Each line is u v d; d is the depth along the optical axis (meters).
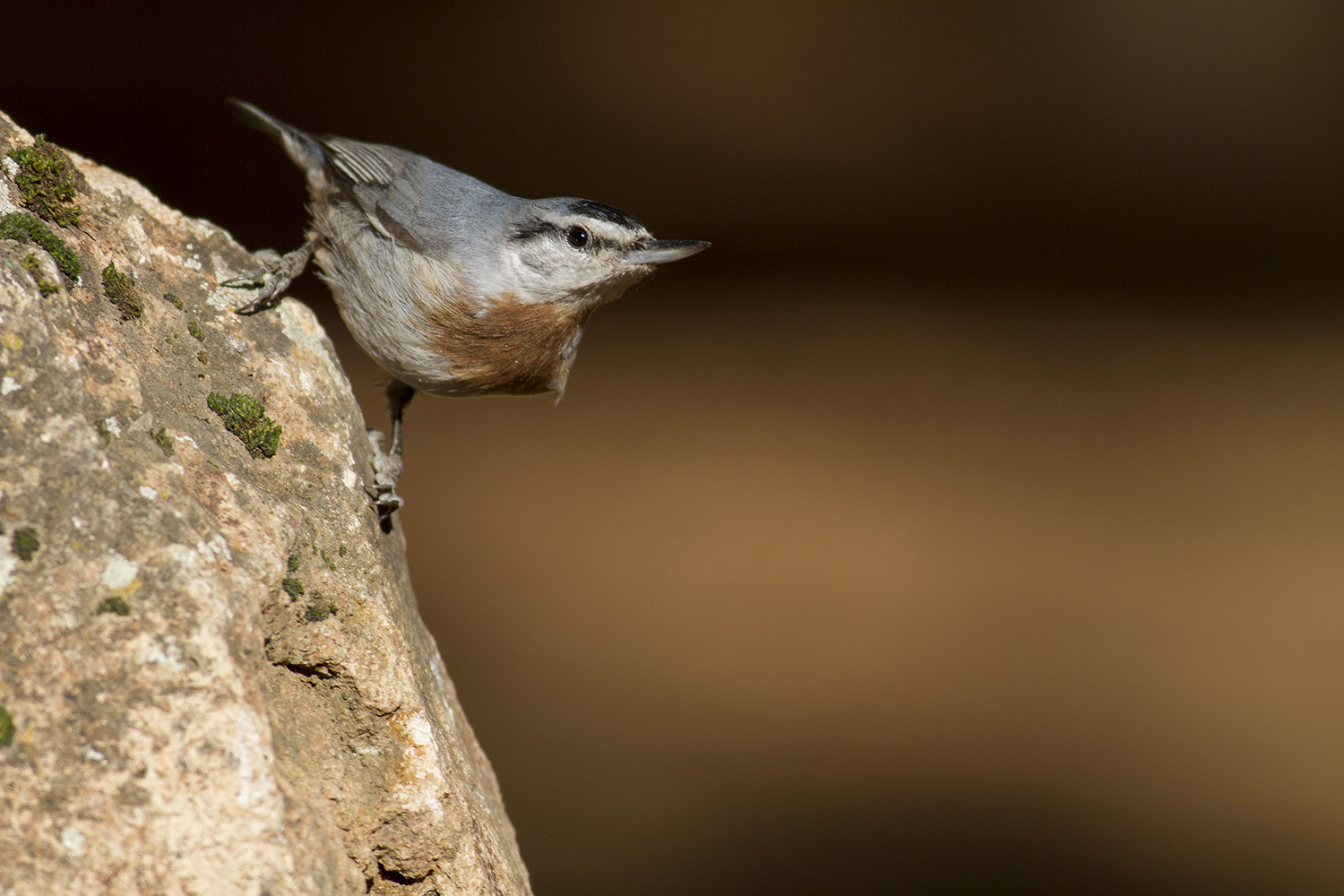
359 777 4.43
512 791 4.68
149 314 4.45
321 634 4.43
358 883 4.42
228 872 4.07
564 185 10.27
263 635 4.42
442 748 4.45
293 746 4.43
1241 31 13.54
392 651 4.44
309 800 4.42
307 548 4.44
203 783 4.14
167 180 7.84
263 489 4.44
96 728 4.08
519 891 4.46
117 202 4.46
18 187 4.43
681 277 9.94
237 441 4.45
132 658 4.22
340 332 7.14
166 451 4.43
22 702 4.01
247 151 8.45
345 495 4.45
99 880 3.88
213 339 4.46
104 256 4.44
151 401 4.44
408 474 6.44
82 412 4.41
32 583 4.19
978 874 4.66
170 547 4.41
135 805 4.02
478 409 7.55
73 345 4.42
